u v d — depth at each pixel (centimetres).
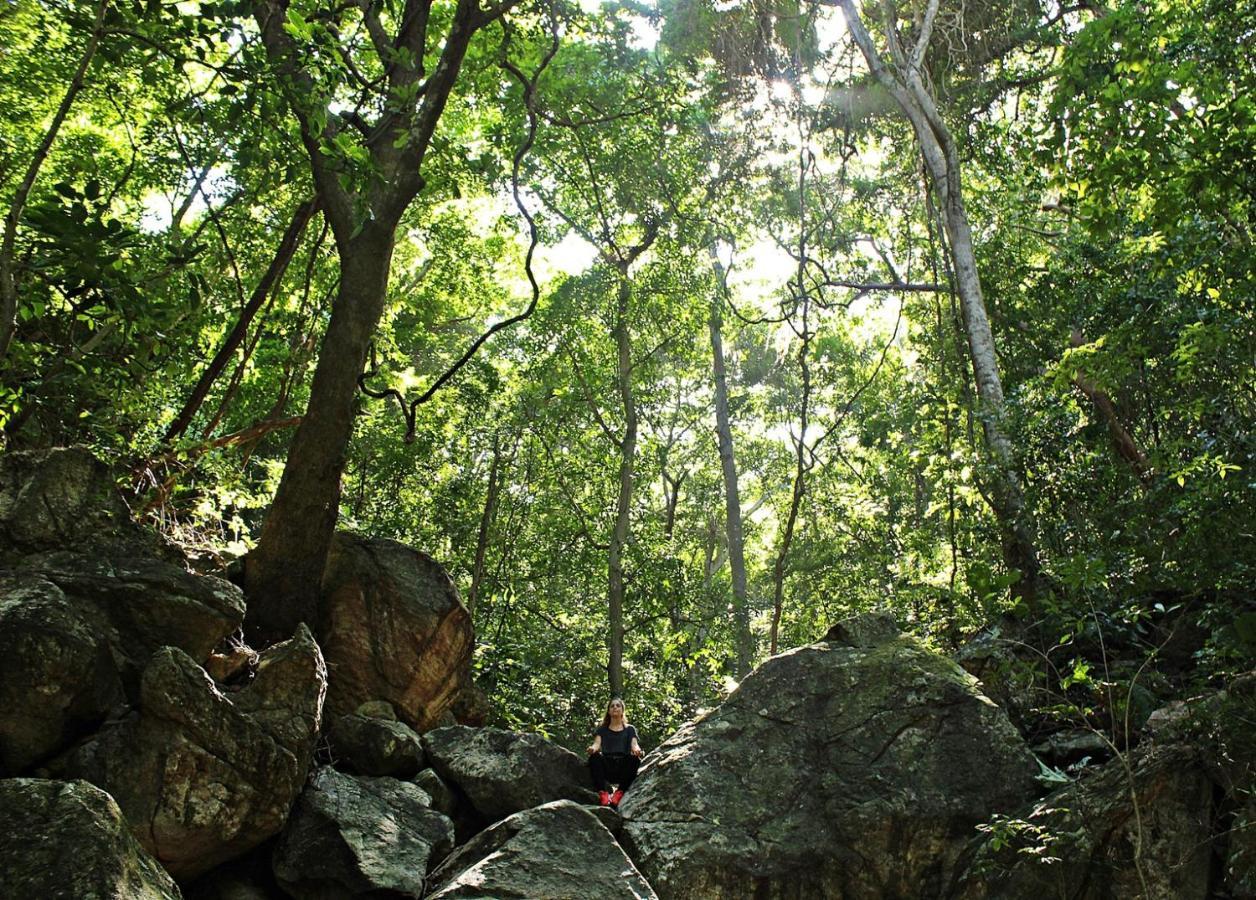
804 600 2564
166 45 813
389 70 1099
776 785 909
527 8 1449
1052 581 1173
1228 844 773
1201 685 849
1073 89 948
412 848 809
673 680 2486
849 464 2706
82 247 704
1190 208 959
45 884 533
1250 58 1004
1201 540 885
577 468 2505
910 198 2278
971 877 830
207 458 1134
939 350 2002
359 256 1059
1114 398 1408
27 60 1409
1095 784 838
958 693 958
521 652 2011
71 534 822
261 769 750
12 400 906
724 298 2481
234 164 1450
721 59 2120
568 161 2238
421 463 2378
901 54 1859
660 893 834
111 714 743
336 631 1025
